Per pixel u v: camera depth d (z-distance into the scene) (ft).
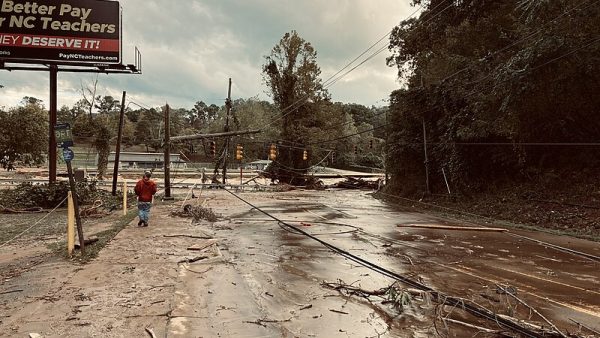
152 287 22.47
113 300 20.15
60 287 22.08
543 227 50.19
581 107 54.39
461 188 75.66
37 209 58.44
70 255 29.30
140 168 249.14
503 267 29.45
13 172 172.24
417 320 18.63
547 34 48.34
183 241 36.58
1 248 32.45
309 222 53.72
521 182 66.74
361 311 19.74
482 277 26.55
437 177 85.87
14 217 52.39
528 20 50.29
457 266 29.60
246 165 263.70
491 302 21.34
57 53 64.90
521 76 51.08
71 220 29.68
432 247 37.06
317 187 146.30
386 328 17.62
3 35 63.21
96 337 15.79
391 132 99.30
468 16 78.84
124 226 44.93
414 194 89.71
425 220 57.98
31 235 38.70
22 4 63.77
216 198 92.32
